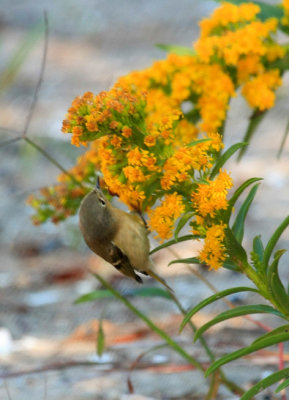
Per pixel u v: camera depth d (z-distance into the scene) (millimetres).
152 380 8859
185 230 13883
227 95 8023
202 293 11523
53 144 17719
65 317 11070
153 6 29500
